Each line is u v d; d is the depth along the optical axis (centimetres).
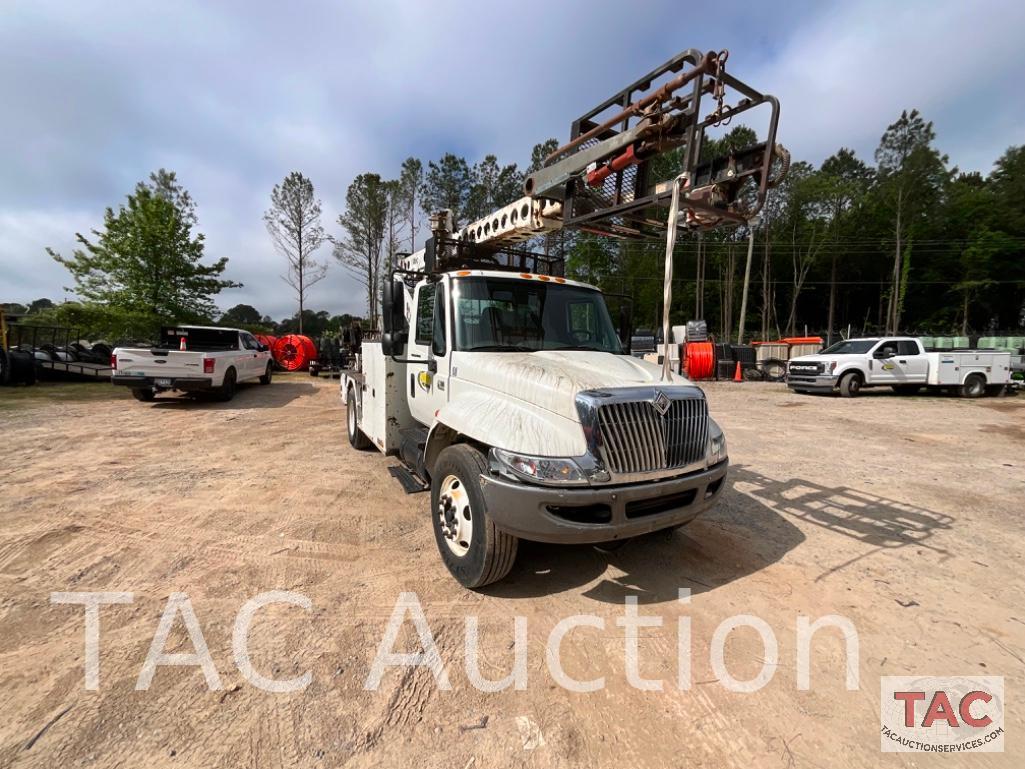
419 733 212
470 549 322
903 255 4466
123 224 2227
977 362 1464
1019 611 318
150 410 1081
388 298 439
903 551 405
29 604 304
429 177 3762
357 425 704
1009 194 4481
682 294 4900
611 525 288
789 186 4441
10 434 801
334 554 384
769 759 203
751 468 658
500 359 369
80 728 209
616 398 294
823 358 1498
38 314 2403
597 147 367
